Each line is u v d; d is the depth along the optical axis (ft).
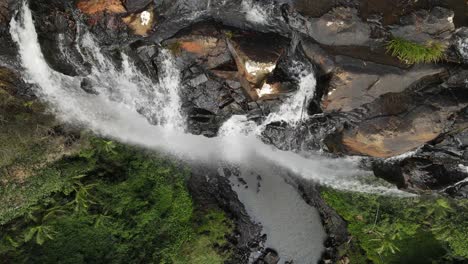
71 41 27.94
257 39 27.84
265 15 27.68
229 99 31.19
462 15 26.58
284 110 31.63
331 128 31.24
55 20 27.09
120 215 33.37
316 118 31.19
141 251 33.32
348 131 29.91
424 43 26.50
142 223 33.81
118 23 26.76
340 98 28.09
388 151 29.78
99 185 32.81
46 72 30.35
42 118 31.09
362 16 26.71
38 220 31.27
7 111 29.84
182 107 32.48
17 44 28.60
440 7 25.94
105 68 30.14
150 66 29.68
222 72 29.01
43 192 31.32
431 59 27.04
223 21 28.17
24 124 30.25
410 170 32.14
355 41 27.12
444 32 26.09
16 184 30.50
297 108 31.19
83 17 26.73
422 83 28.22
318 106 29.66
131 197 33.81
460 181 32.45
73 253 32.01
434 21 25.72
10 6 27.17
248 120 33.47
